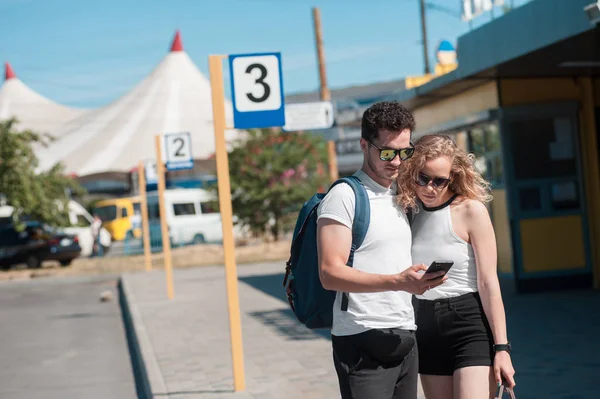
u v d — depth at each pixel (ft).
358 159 179.11
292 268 13.92
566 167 47.11
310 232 13.61
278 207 110.32
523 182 46.85
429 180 13.99
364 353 13.29
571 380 24.59
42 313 61.00
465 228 14.29
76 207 129.90
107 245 129.59
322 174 111.45
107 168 137.90
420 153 14.11
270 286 63.31
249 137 110.73
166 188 155.43
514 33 38.06
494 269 14.20
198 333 40.86
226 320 45.24
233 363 27.07
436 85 49.26
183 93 158.61
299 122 47.85
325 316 13.73
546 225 46.73
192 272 85.56
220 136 26.91
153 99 156.04
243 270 82.07
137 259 110.11
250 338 38.34
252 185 109.19
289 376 28.81
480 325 14.20
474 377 14.01
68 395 31.42
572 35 33.14
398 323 13.32
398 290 12.41
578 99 47.29
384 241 13.20
